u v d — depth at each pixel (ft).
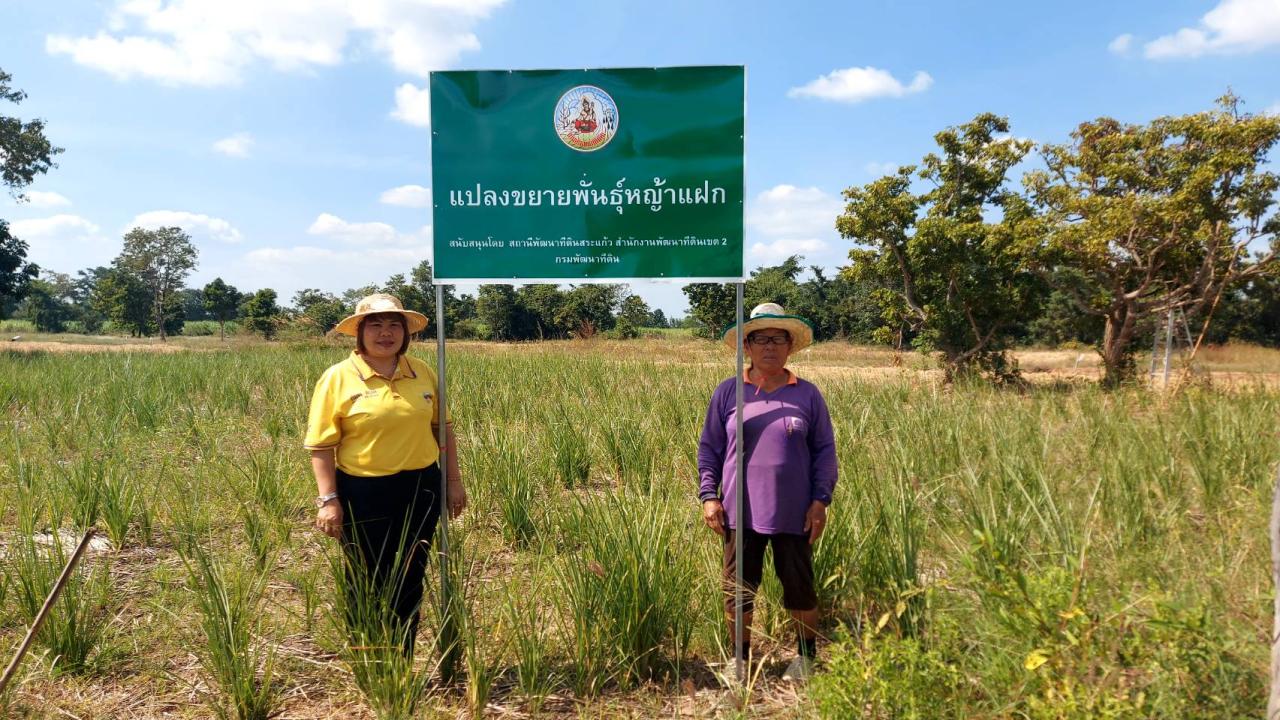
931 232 53.16
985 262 53.88
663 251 10.91
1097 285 58.18
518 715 9.98
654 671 11.00
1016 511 14.23
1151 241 49.75
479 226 11.03
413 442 10.51
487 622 11.64
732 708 9.94
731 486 10.80
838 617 12.12
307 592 12.33
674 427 26.40
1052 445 22.74
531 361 50.44
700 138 10.82
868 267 58.08
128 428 26.99
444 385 11.12
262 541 14.98
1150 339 85.05
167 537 16.29
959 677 8.73
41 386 35.83
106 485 16.85
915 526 12.92
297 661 11.24
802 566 10.64
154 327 293.23
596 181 10.93
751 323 10.68
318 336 96.89
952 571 12.01
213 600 10.50
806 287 180.55
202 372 43.55
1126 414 28.04
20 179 102.06
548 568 13.28
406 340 10.96
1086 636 8.23
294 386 37.14
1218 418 24.75
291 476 19.88
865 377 49.29
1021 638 8.94
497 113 10.97
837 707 8.51
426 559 11.05
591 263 10.96
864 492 14.94
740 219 10.80
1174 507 15.61
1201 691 7.97
